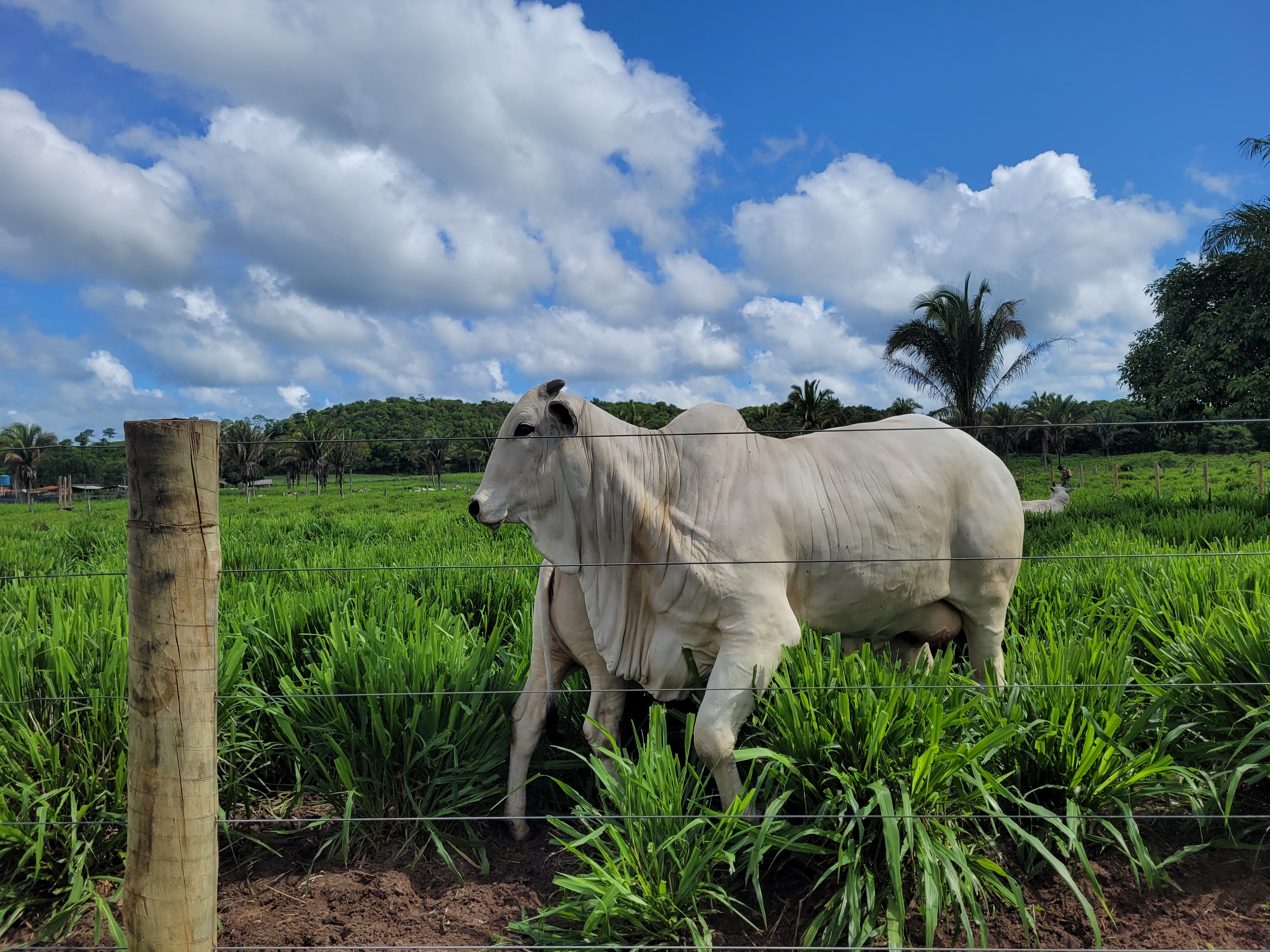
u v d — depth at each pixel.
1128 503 10.66
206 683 1.91
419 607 4.33
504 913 2.63
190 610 1.87
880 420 3.76
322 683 3.32
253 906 2.68
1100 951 2.20
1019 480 15.21
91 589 4.88
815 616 3.30
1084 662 3.08
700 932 2.38
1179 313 19.66
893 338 19.88
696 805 2.70
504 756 3.30
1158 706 2.77
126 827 2.61
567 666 3.45
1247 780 2.74
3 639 3.10
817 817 2.44
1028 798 2.72
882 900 2.43
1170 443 19.97
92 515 10.38
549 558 3.19
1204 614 3.99
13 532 9.31
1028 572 5.41
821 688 2.66
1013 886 2.32
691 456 3.16
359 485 26.19
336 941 2.49
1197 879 2.55
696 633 3.05
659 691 3.22
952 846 2.37
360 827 3.05
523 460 3.05
